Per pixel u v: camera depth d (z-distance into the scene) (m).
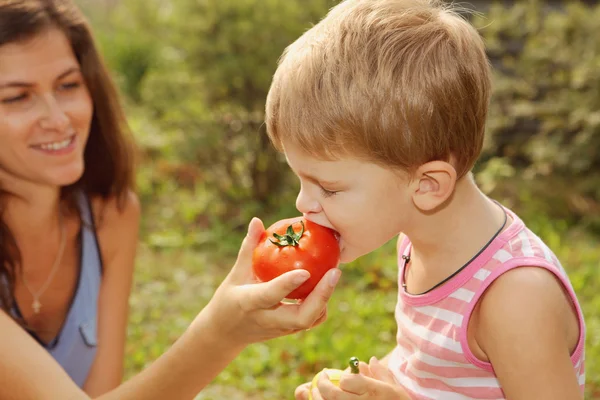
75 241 2.68
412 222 1.76
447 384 1.82
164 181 7.54
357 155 1.64
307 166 1.69
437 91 1.64
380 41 1.67
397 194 1.69
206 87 6.57
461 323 1.74
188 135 6.68
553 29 7.33
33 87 2.26
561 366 1.60
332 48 1.68
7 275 2.46
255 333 1.77
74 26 2.46
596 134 6.77
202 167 7.02
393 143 1.62
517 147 7.89
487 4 8.49
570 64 7.27
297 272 1.60
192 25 6.49
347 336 4.40
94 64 2.56
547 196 6.93
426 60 1.65
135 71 10.30
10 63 2.22
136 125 8.20
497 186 7.25
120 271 2.80
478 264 1.73
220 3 6.41
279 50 6.43
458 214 1.77
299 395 2.01
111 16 12.15
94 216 2.70
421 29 1.70
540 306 1.61
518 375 1.61
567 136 7.13
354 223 1.69
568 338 1.67
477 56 1.74
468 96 1.69
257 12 6.41
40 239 2.55
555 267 1.67
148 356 4.39
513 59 8.14
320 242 1.69
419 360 1.85
